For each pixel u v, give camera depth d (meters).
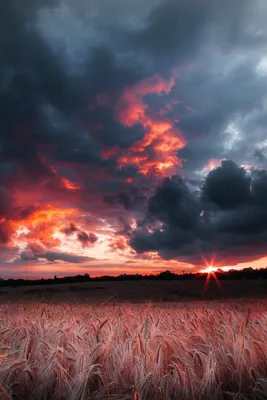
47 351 5.05
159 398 3.97
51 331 6.27
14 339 5.96
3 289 64.38
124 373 4.54
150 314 8.47
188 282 73.12
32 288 66.25
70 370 4.68
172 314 8.95
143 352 4.81
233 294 59.47
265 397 4.17
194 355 4.68
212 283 71.19
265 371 4.67
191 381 4.10
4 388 3.92
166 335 5.35
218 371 4.49
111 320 7.34
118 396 4.08
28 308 11.34
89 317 8.45
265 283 70.25
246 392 4.46
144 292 59.31
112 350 4.94
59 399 4.14
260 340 5.31
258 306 13.27
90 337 5.85
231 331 5.80
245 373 4.55
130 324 6.92
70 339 5.76
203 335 5.77
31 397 4.22
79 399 4.01
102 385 4.42
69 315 9.19
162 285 69.06
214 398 4.11
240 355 4.63
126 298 44.59
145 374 4.34
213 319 7.40
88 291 61.12
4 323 7.90
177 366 4.20
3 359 4.56
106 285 69.44
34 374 4.45
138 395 3.77
